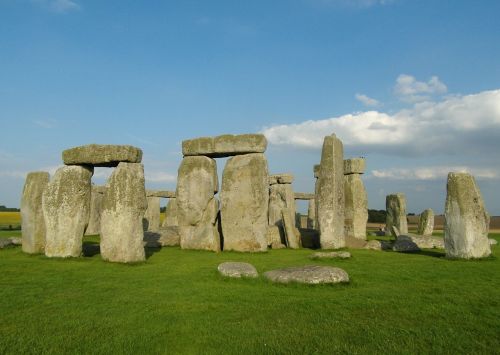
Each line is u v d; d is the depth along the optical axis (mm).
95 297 8711
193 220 18609
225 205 18172
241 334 6547
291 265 12992
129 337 6375
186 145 19156
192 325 6941
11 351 5824
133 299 8547
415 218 58062
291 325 6973
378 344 6141
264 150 18156
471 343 6195
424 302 8273
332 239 18312
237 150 18156
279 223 24672
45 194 14586
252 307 7961
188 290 9289
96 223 26297
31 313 7551
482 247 14523
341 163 19500
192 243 18500
